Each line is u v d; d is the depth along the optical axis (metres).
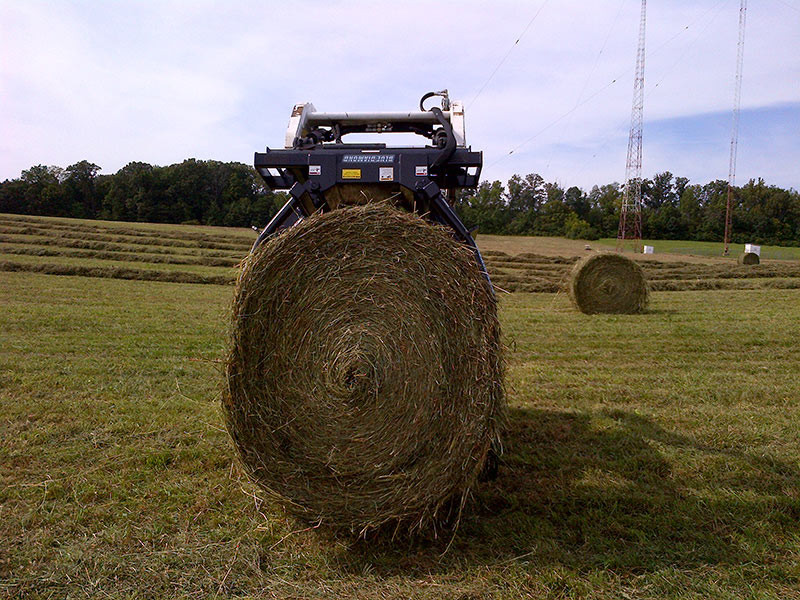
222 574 2.84
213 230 43.22
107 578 2.77
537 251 36.97
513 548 3.11
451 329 3.16
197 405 5.40
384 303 3.20
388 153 4.14
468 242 4.08
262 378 3.18
